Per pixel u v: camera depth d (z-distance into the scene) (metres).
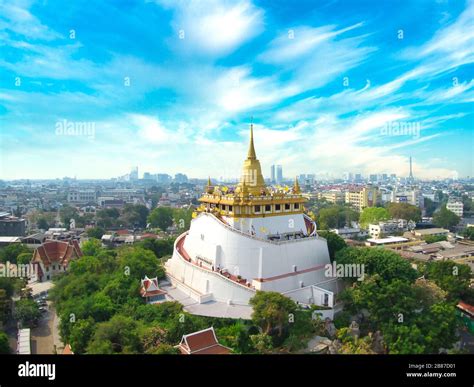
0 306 82.31
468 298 87.88
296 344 61.59
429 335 61.25
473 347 73.06
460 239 171.62
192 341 57.59
